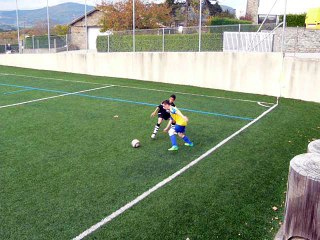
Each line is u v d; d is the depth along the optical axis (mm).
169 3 38375
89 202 5336
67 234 4492
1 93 15000
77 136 8797
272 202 5457
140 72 19609
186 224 4766
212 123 10359
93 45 39125
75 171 6539
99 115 11102
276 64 14742
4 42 31094
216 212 5105
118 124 10031
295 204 3318
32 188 5793
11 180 6094
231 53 16016
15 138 8562
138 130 9438
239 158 7402
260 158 7438
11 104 12656
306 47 19891
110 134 9016
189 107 12648
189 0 37438
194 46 17578
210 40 17094
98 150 7750
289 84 14492
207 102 13625
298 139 8922
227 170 6715
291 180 3355
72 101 13352
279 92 14867
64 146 7996
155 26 29344
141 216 4949
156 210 5125
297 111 12180
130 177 6293
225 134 9203
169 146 8117
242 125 10164
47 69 24516
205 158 7348
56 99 13727
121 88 16672
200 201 5430
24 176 6273
